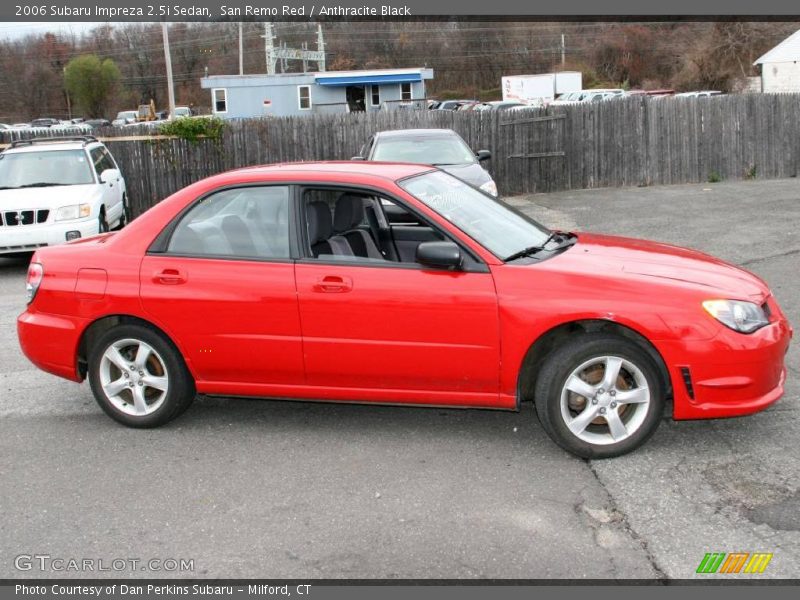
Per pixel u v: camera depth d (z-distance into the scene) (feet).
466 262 15.97
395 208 20.22
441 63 238.27
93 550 13.29
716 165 65.41
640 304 15.14
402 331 16.06
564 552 12.65
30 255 42.98
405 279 16.08
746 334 15.11
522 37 230.89
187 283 17.13
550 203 56.13
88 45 269.23
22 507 14.85
